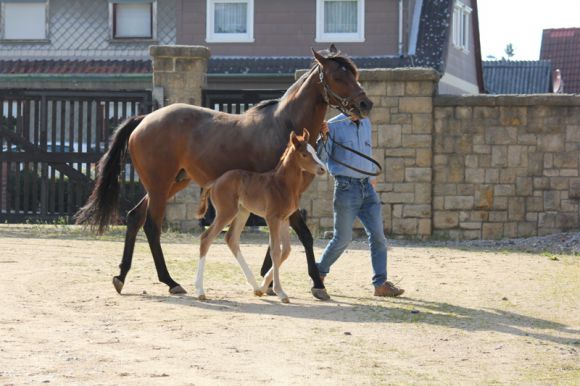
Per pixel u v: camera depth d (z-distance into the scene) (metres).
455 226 19.06
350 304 11.43
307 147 11.23
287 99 12.02
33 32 31.30
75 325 9.81
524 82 45.81
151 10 30.98
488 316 10.89
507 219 19.00
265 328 9.88
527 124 18.94
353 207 11.94
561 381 8.11
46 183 20.09
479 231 19.03
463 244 18.41
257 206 11.40
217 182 11.52
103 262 14.75
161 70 19.70
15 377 7.59
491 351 9.16
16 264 14.16
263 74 28.55
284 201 11.33
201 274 11.58
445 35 30.41
